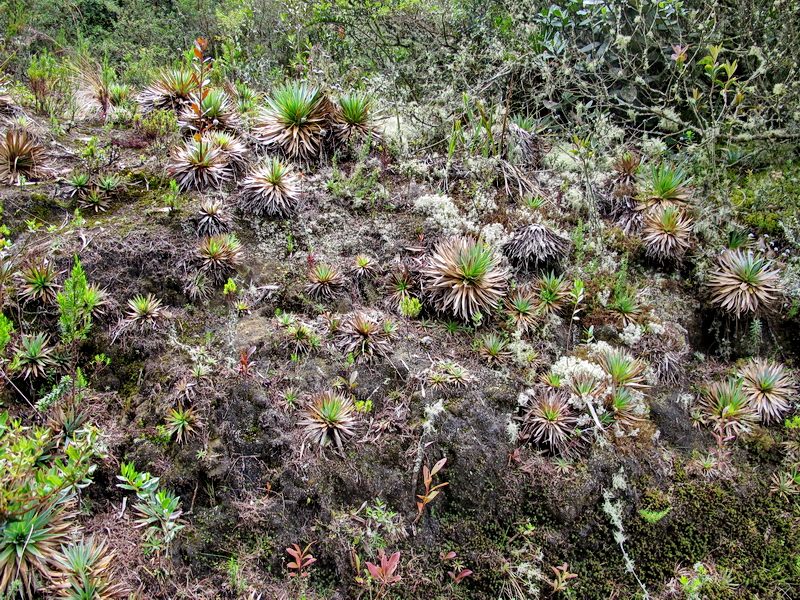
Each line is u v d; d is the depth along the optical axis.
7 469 2.40
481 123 5.06
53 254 3.51
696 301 4.41
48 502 2.48
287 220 4.23
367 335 3.60
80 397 3.11
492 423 3.39
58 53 7.05
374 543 3.04
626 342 4.02
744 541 3.46
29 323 3.29
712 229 4.64
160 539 2.83
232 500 3.05
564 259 4.36
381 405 3.45
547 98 6.06
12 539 2.35
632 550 3.31
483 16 6.51
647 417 3.72
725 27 5.66
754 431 3.82
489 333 3.88
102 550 2.69
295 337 3.55
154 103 5.20
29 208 3.81
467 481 3.27
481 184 4.76
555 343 3.93
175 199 4.02
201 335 3.58
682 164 4.95
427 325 3.90
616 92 5.75
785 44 5.25
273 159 4.52
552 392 3.52
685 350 4.13
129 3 8.66
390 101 5.71
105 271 3.59
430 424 3.33
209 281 3.78
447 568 3.15
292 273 3.99
